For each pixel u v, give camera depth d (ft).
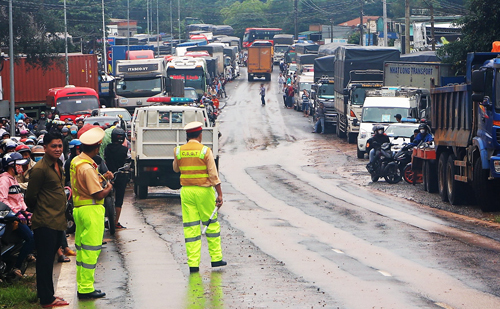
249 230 77.41
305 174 150.51
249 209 96.73
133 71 240.94
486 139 90.48
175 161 56.34
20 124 179.32
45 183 45.83
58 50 249.55
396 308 44.01
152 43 647.97
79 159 48.55
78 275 48.42
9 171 57.41
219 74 464.65
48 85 273.13
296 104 349.41
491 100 88.89
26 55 256.11
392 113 187.21
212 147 109.60
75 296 48.88
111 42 522.88
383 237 72.54
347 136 225.97
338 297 46.93
